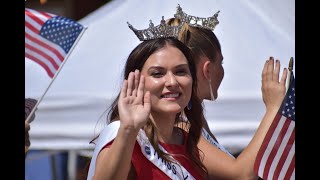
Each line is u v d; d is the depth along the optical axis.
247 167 9.90
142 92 8.40
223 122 15.52
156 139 8.90
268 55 16.09
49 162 18.11
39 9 20.75
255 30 16.31
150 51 8.95
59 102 15.91
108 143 8.38
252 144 10.07
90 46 16.48
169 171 8.90
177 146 9.33
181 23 10.80
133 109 8.27
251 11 16.64
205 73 10.93
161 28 9.31
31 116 10.31
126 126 8.11
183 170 9.13
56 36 10.73
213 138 10.62
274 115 10.12
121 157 8.04
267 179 9.98
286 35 16.33
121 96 8.36
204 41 10.88
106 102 15.78
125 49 16.39
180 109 8.94
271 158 10.05
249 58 15.95
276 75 10.20
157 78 8.89
